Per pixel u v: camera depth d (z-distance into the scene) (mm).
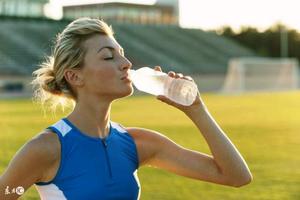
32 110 28969
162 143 2678
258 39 86625
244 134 16859
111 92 2436
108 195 2400
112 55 2451
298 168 9938
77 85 2471
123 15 79125
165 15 83312
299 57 85438
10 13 72375
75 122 2455
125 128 2652
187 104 2562
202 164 2652
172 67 61406
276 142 14516
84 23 2459
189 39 72812
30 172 2387
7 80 51219
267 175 9133
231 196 7422
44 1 74188
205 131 2578
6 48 56500
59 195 2398
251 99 40062
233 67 55188
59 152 2393
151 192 7703
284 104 34031
